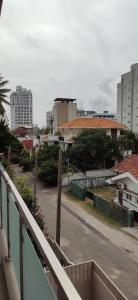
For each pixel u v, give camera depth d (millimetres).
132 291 9828
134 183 17297
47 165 26359
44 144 34562
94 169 28141
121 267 11539
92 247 13461
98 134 28375
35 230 1624
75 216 17859
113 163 29438
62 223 16625
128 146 30078
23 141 47031
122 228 15828
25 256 1987
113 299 5285
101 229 15688
